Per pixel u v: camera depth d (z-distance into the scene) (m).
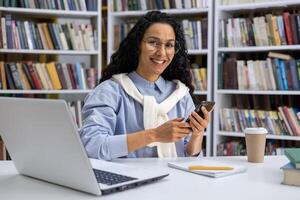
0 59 2.87
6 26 2.70
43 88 2.80
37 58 2.98
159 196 0.83
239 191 0.89
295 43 2.52
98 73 2.94
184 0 2.78
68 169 0.85
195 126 1.20
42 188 0.90
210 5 2.71
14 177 1.01
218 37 2.71
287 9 2.72
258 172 1.09
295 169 0.94
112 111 1.38
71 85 2.88
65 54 3.00
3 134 0.99
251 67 2.63
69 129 0.79
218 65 2.71
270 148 2.60
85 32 2.92
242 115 2.68
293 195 0.86
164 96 1.56
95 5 2.95
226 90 2.68
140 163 1.20
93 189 0.83
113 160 1.23
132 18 3.12
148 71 1.53
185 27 2.78
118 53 1.60
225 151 2.70
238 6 2.65
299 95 2.69
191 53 2.80
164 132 1.19
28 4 2.77
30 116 0.86
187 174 1.05
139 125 1.45
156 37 1.49
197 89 2.78
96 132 1.26
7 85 2.73
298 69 2.50
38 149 0.90
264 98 2.74
